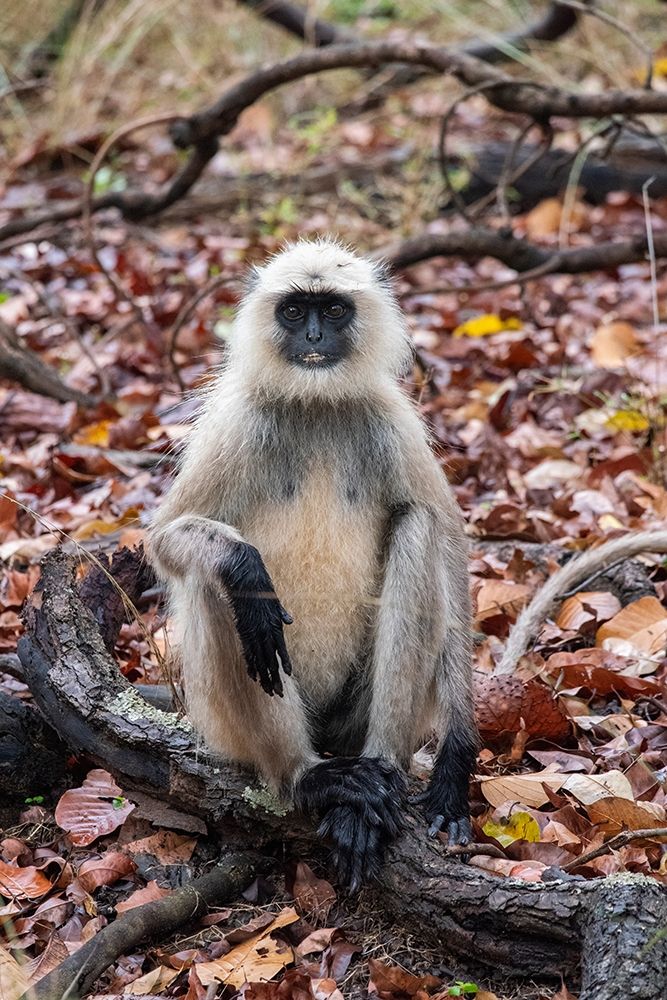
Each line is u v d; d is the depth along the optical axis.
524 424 8.28
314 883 4.55
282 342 4.92
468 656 4.86
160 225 12.68
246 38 16.36
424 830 4.46
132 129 9.77
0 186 13.59
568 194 12.00
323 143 14.04
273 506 4.90
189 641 4.70
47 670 5.07
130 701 4.98
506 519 6.99
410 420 5.03
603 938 3.68
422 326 10.26
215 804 4.70
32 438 8.54
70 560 5.32
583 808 4.77
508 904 3.98
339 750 5.16
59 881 4.71
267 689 4.41
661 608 5.93
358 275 5.05
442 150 9.38
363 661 5.01
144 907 4.35
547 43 14.53
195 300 8.80
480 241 9.15
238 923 4.48
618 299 10.53
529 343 9.52
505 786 4.87
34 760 5.19
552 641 5.99
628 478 7.40
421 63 9.22
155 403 9.03
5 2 16.47
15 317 10.53
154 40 16.33
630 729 5.23
